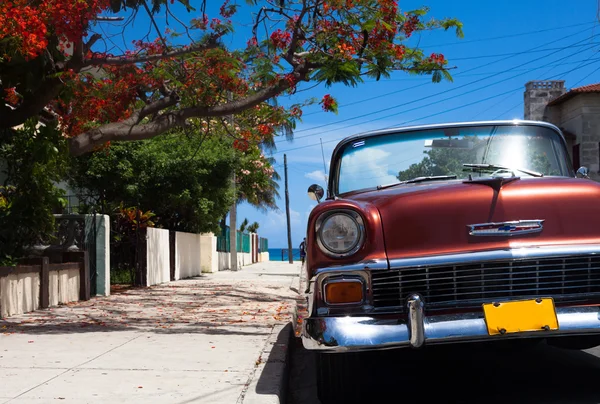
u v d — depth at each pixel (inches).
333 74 378.3
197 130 583.8
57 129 406.6
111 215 674.8
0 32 314.7
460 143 214.5
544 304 160.4
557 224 168.1
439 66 406.9
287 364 237.0
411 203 171.3
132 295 522.9
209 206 816.9
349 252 167.8
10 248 397.7
